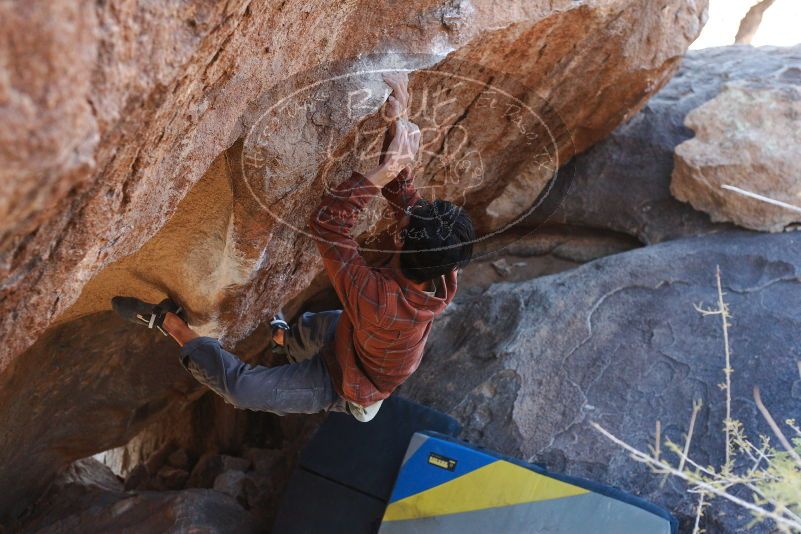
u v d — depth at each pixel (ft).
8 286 5.69
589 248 18.31
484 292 17.11
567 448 14.28
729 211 16.46
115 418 16.70
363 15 8.10
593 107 15.72
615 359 15.14
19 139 3.84
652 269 16.11
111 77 4.51
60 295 6.63
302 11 7.04
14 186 4.10
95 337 14.73
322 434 15.16
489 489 13.25
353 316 8.10
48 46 3.82
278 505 16.44
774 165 15.80
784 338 14.62
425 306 8.07
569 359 15.24
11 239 4.93
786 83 17.56
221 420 20.79
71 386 15.46
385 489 14.34
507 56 11.02
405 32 8.72
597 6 11.21
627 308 15.75
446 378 15.69
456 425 14.60
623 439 14.16
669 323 15.38
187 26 5.30
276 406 9.22
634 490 13.53
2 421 14.76
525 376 15.17
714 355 14.75
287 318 18.11
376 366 8.63
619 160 18.06
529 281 16.90
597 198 17.95
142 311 10.14
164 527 14.78
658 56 14.34
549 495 12.94
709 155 16.46
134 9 4.59
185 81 5.92
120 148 5.46
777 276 15.49
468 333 16.34
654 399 14.53
